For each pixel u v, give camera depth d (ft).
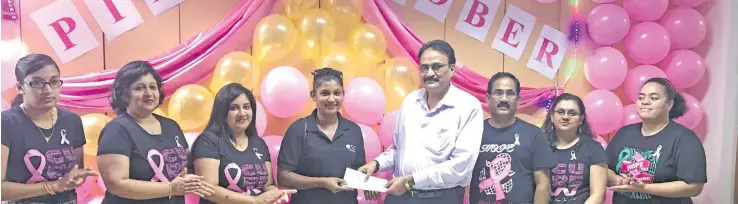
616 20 9.36
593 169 9.14
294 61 9.00
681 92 9.70
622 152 9.24
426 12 9.48
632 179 8.83
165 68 8.55
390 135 9.02
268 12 8.88
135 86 7.78
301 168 8.64
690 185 8.80
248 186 8.23
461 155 8.52
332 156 8.62
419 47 9.27
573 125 9.16
